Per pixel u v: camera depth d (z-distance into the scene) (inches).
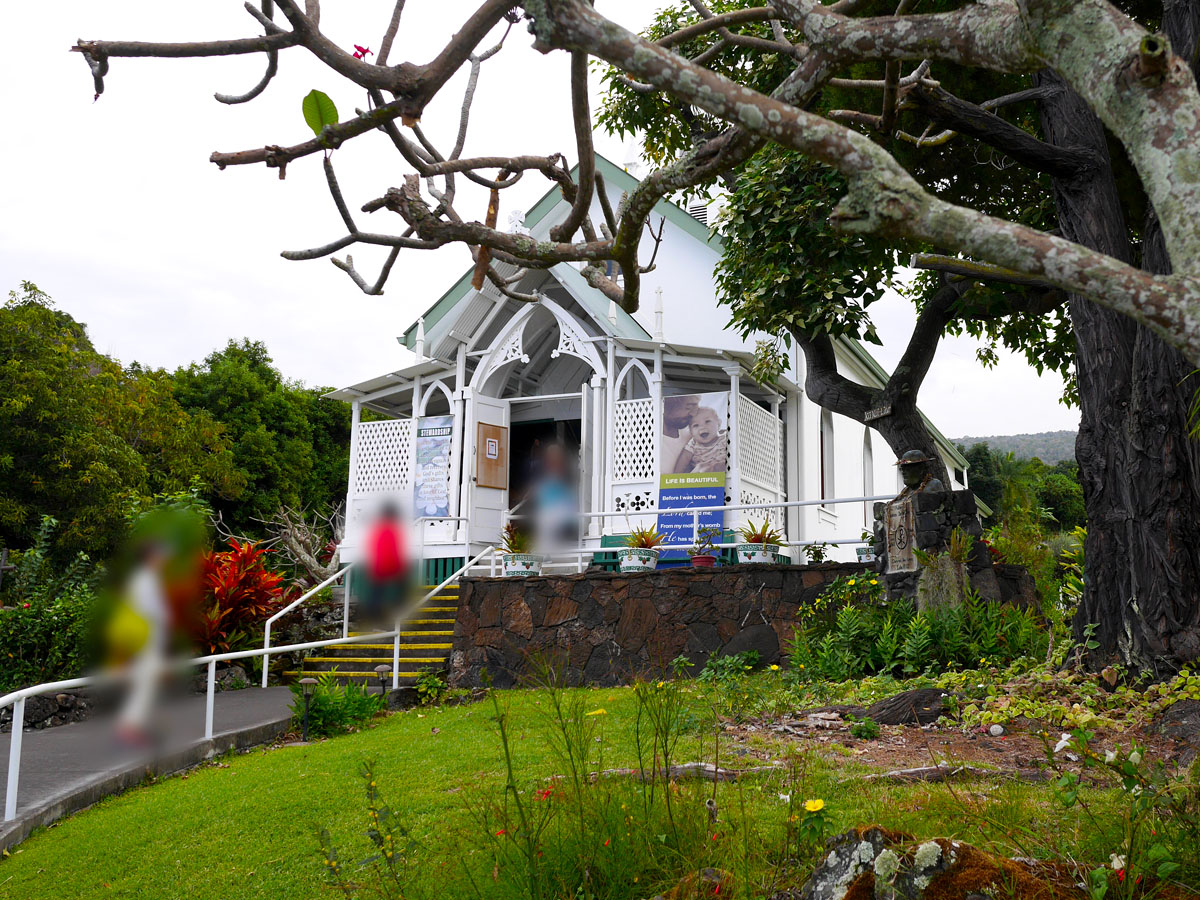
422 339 668.1
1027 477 1573.6
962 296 462.9
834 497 803.4
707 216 735.1
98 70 95.8
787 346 535.2
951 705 309.9
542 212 714.2
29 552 524.1
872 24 97.5
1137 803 144.5
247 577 529.3
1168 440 303.1
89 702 424.5
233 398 1291.8
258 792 272.7
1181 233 77.7
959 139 470.0
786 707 335.9
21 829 241.3
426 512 658.8
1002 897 124.6
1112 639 311.3
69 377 937.5
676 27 530.0
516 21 116.4
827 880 141.1
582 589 483.8
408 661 506.9
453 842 181.5
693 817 167.2
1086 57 83.7
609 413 624.1
